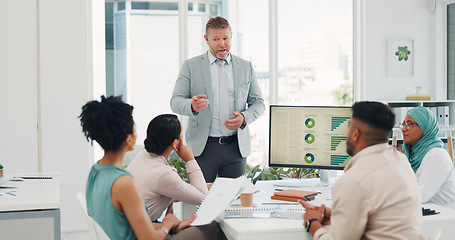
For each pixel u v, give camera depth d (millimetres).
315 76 5859
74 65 4949
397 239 1851
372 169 1874
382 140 1955
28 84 4887
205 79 3588
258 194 2820
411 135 2945
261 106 3666
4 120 4840
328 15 5855
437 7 6246
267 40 5656
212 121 3561
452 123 6133
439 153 2775
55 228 2406
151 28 5305
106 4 5168
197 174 2729
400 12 6117
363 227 1853
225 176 3627
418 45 6219
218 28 3496
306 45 5797
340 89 5957
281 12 5691
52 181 3160
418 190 1955
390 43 6094
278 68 5711
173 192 2473
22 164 4895
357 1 5914
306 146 3006
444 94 6336
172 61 5367
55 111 4918
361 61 5984
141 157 2557
